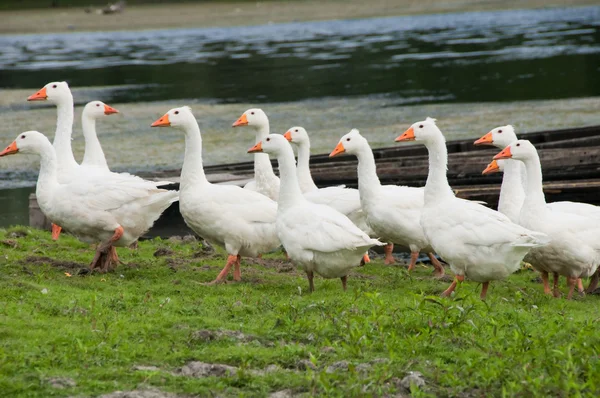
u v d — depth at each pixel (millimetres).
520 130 30594
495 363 9148
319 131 32656
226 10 105062
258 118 18078
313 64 55156
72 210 14148
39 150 14508
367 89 44250
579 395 8195
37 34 89938
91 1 112062
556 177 21266
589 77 43844
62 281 13125
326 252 12742
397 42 66250
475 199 19375
